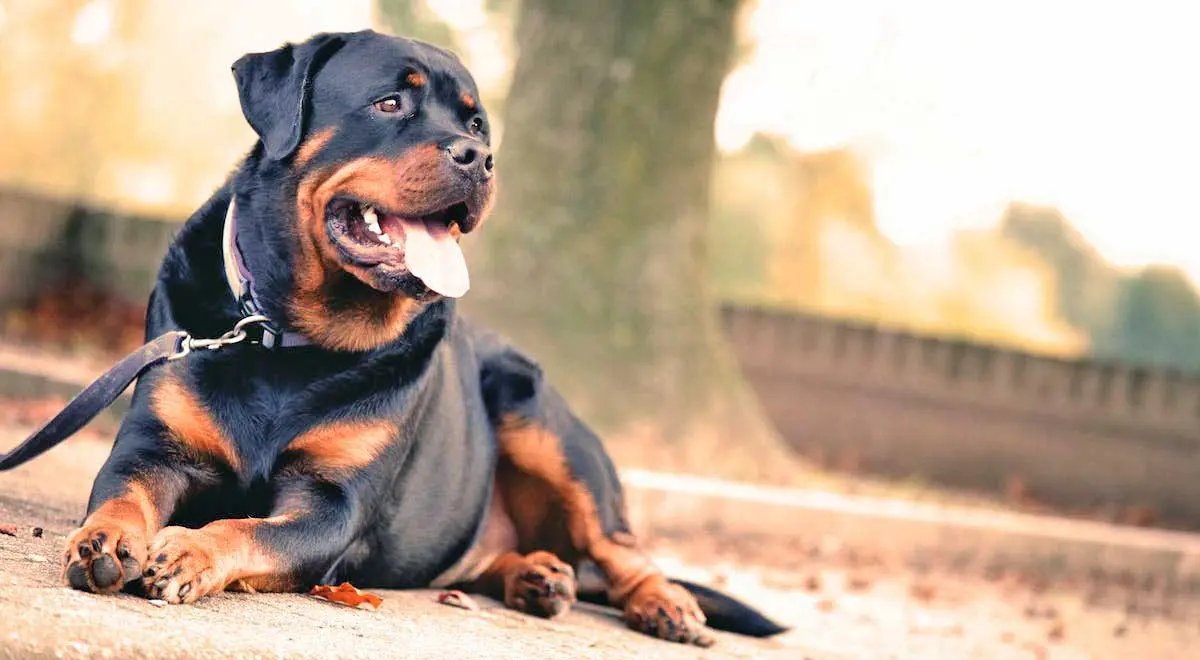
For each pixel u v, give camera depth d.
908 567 9.45
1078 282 22.75
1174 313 22.88
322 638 3.55
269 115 4.23
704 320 11.23
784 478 10.96
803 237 20.69
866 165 20.52
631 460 10.40
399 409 4.31
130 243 14.22
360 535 4.38
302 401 4.18
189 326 4.19
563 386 10.59
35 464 6.32
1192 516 13.88
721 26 11.33
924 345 14.05
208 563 3.65
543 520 5.35
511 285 10.95
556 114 11.14
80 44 18.55
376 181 4.15
